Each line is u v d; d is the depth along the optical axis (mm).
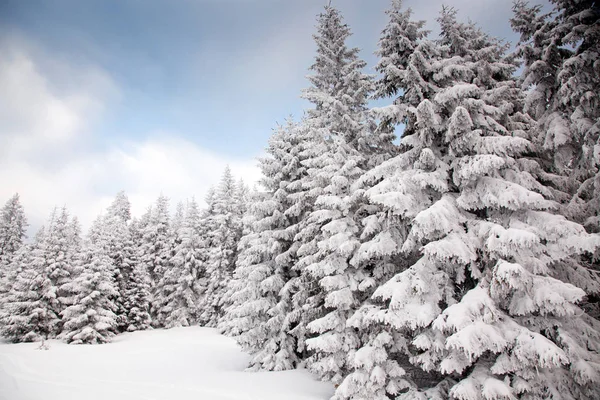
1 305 38531
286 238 17359
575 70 10664
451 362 8180
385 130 13750
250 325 17062
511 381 7926
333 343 11375
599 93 10367
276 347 16391
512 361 7652
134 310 37500
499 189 8938
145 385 13844
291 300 16734
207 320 39719
